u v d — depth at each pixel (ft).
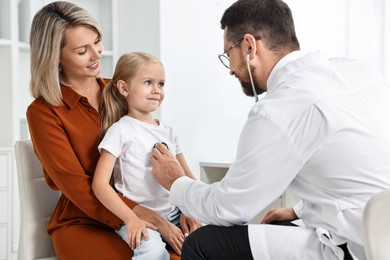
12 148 9.20
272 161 4.23
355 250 4.16
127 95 5.80
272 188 4.32
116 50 11.21
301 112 4.19
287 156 4.21
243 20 4.78
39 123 5.54
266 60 4.76
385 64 12.46
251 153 4.28
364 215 3.65
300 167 4.24
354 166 4.14
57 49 5.57
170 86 10.90
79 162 5.64
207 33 11.80
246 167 4.31
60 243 5.54
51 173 5.50
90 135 5.76
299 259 4.36
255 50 4.74
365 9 12.61
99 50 5.83
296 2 12.97
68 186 5.42
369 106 4.33
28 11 9.84
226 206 4.48
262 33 4.72
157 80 5.81
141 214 5.41
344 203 4.16
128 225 5.15
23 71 10.38
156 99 5.80
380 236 3.63
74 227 5.59
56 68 5.60
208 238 4.67
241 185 4.36
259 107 4.34
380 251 3.62
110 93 5.89
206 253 4.67
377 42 12.57
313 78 4.38
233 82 12.54
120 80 5.79
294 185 4.57
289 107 4.23
